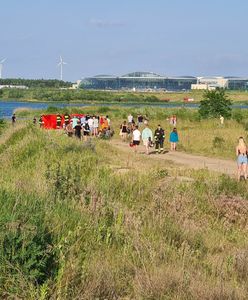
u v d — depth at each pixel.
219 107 61.16
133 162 24.39
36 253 7.02
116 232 9.38
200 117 61.66
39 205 9.30
